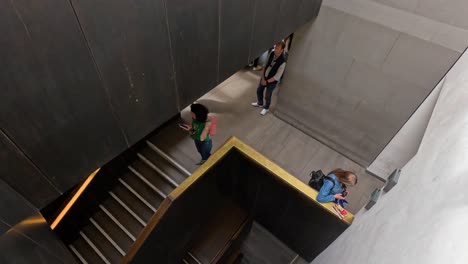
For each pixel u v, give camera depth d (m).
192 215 3.69
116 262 3.63
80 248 3.71
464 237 0.89
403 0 3.27
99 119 1.73
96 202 3.84
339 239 3.00
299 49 4.49
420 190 1.51
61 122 1.51
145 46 1.77
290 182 3.34
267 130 5.34
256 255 5.55
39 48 1.24
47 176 1.59
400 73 3.72
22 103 1.28
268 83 5.05
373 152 4.66
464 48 3.07
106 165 3.74
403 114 3.96
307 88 4.83
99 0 1.36
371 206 2.43
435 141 1.85
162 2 1.70
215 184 3.72
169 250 3.75
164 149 4.52
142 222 3.83
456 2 2.94
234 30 2.56
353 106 4.46
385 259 1.39
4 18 1.07
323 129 5.11
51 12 1.21
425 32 3.28
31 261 1.29
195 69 2.37
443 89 2.99
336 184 3.11
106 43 1.52
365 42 3.81
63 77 1.40
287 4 3.14
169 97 2.25
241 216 4.95
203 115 3.61
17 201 1.38
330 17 3.92
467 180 1.08
